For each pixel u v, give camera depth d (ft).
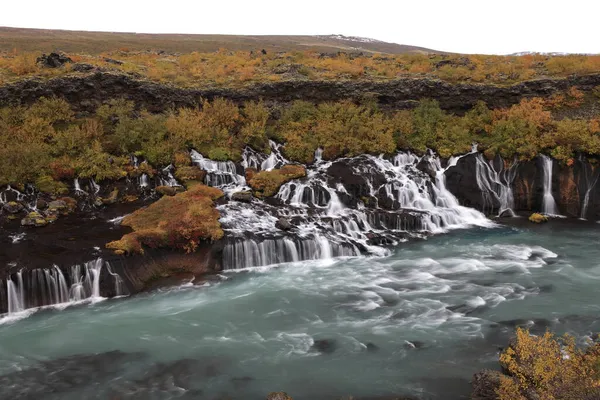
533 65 158.81
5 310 69.77
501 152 119.85
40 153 104.37
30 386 54.39
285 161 124.67
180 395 52.85
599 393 41.83
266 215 100.63
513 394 46.21
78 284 74.08
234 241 86.48
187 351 61.05
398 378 55.11
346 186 111.75
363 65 166.50
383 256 91.71
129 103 125.59
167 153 114.93
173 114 127.54
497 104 137.69
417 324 66.74
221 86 140.46
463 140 125.70
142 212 94.02
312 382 54.85
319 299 74.74
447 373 55.67
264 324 67.51
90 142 112.57
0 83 117.19
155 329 66.08
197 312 70.69
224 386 54.34
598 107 130.72
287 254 89.04
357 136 129.18
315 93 142.51
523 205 117.08
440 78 144.15
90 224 91.30
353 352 60.44
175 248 84.28
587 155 113.50
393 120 133.08
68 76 122.62
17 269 72.08
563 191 114.21
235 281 80.94
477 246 95.76
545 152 117.19
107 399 52.24
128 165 110.52
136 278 77.77
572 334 62.64
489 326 65.67
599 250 92.79
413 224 104.58
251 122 130.62
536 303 71.87
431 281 80.48
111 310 71.15
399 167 122.01
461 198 116.47
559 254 91.15
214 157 118.52
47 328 66.18
